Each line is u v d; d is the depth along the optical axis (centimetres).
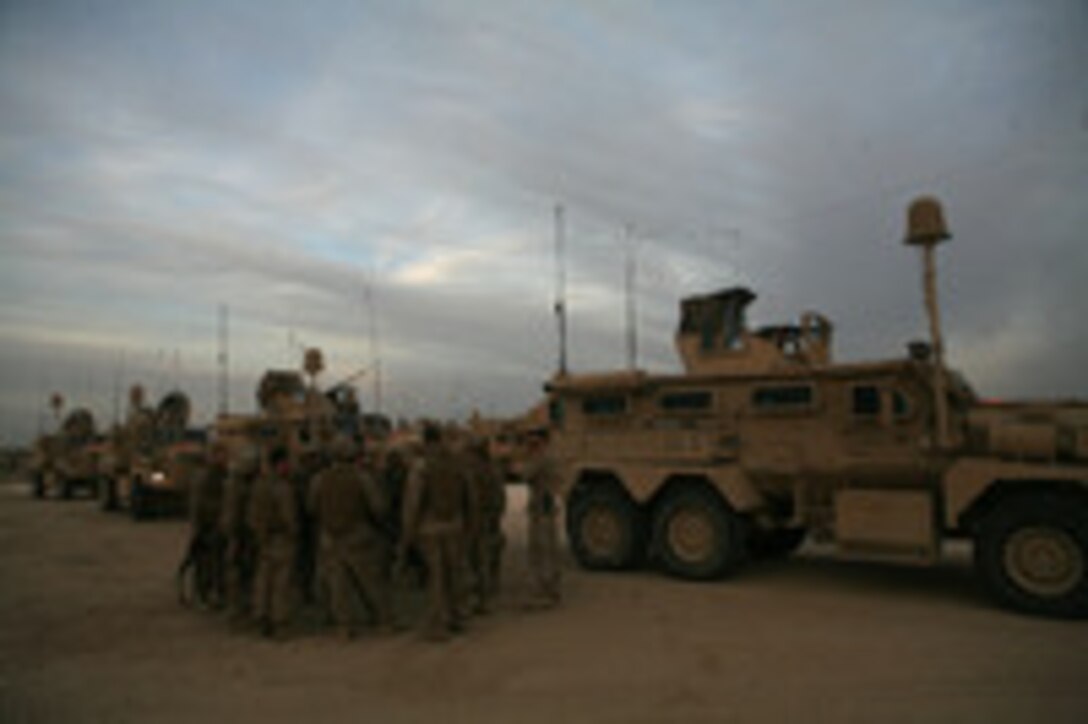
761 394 1055
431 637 745
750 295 1148
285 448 787
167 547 1411
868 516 944
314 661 684
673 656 681
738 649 702
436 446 783
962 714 532
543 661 673
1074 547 811
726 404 1080
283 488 771
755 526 1152
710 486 1066
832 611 859
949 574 1098
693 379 1102
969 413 948
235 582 805
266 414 1889
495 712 551
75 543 1466
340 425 1870
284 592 763
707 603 905
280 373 1941
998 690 580
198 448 1861
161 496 1911
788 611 859
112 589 1019
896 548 927
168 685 620
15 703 578
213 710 561
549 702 570
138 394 2184
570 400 1207
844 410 995
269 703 575
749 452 1052
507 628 794
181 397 2175
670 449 1105
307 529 892
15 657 702
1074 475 818
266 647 733
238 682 626
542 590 947
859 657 671
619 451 1147
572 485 1167
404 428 2094
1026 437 869
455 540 769
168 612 884
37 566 1199
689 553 1061
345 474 773
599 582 1048
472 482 814
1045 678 607
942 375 918
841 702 559
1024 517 834
